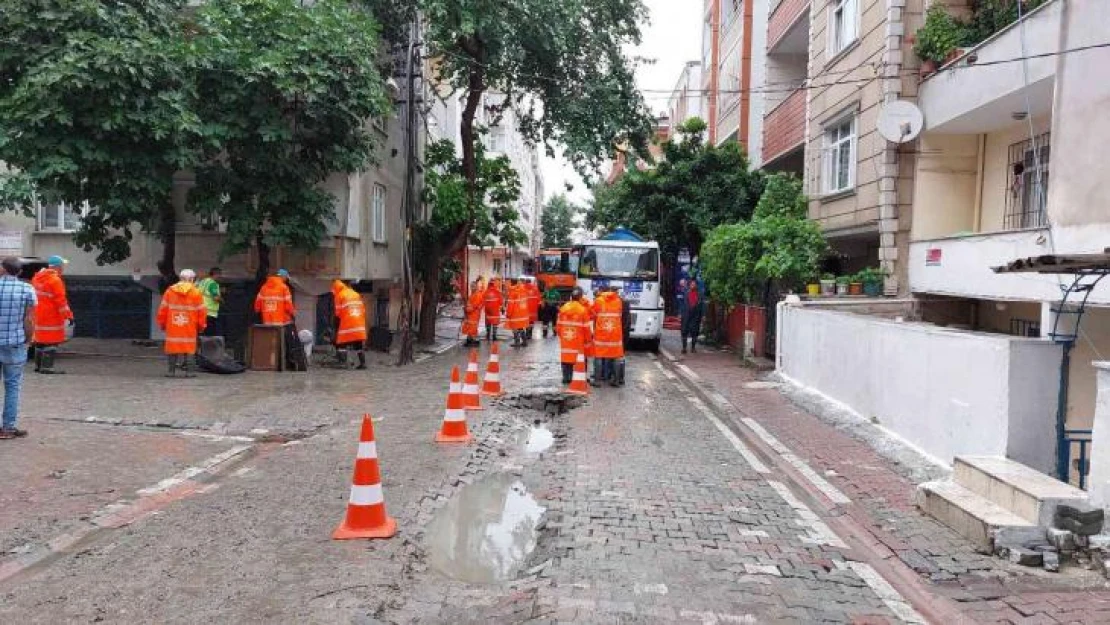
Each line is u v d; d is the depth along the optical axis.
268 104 14.30
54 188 12.80
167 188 13.85
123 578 4.84
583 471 8.00
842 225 17.22
